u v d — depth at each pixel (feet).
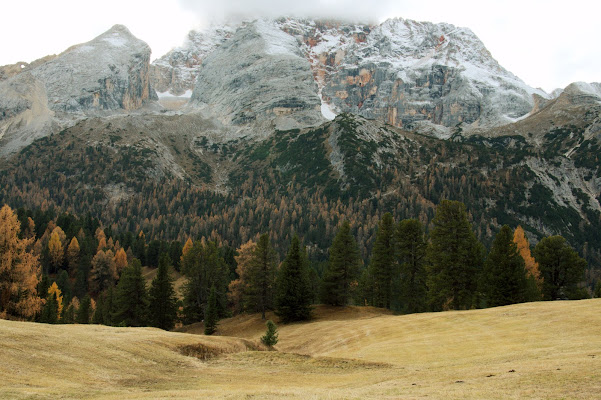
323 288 244.01
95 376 82.84
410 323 163.63
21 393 63.26
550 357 86.79
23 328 104.12
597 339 102.06
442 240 212.23
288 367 108.58
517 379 67.72
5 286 163.53
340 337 162.61
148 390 78.43
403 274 244.63
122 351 102.78
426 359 106.73
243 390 76.13
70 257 427.33
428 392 65.36
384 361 109.29
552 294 228.84
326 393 68.80
